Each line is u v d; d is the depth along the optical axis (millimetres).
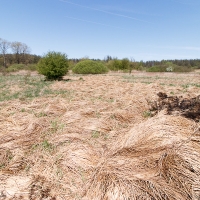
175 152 3004
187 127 3883
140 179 2711
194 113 4957
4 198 2820
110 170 2965
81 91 11820
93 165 3352
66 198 2799
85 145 4066
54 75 18875
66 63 19312
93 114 6219
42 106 7680
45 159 3727
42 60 19141
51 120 5777
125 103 7844
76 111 6367
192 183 2625
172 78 22219
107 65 44625
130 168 2961
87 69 34250
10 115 6395
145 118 5938
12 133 4895
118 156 3307
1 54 54375
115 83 15422
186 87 12812
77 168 3352
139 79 20406
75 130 4953
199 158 2904
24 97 9766
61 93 11031
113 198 2570
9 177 3268
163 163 2881
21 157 3809
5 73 29031
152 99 8328
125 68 43438
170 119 4113
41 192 2918
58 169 3404
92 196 2723
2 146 4191
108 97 9555
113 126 5297
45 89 12648
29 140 4500
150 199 2479
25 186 3045
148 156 3121
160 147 3242
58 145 4254
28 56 61719
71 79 20406
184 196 2508
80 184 3025
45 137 4660
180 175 2723
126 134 4105
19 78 22219
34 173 3361
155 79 20531
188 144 3180
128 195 2547
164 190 2533
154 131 3684
